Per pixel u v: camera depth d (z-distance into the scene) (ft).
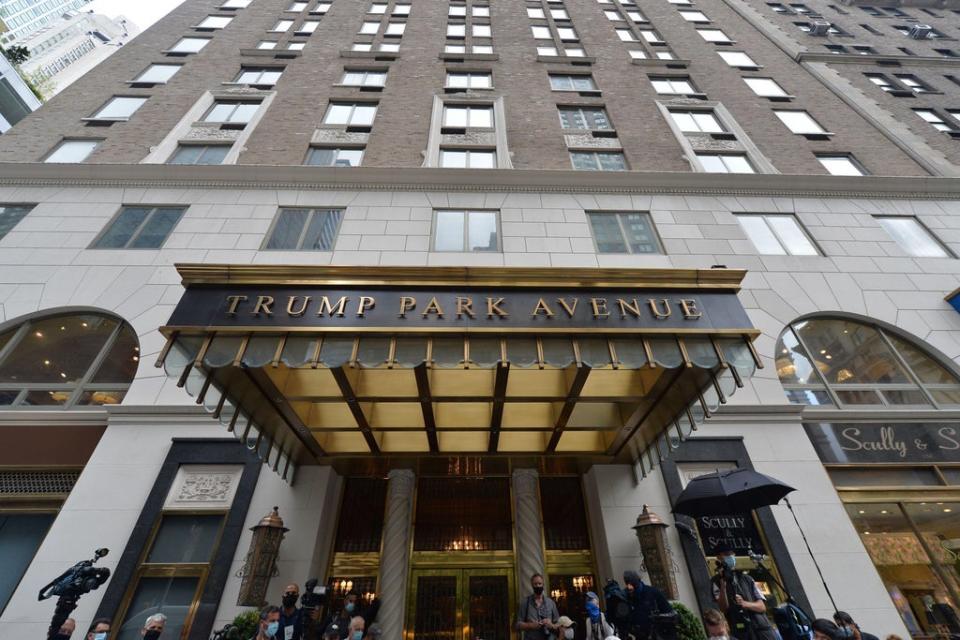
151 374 32.09
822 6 101.30
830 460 30.50
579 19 82.02
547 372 24.81
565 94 62.54
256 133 52.11
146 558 25.63
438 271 22.35
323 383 23.63
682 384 22.00
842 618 18.92
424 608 27.25
